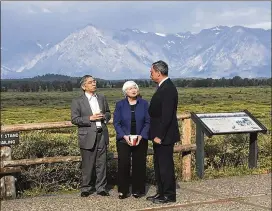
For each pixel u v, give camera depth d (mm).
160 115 6207
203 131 8500
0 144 6531
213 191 7246
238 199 6688
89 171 6723
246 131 8742
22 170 7312
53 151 7750
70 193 7184
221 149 9711
